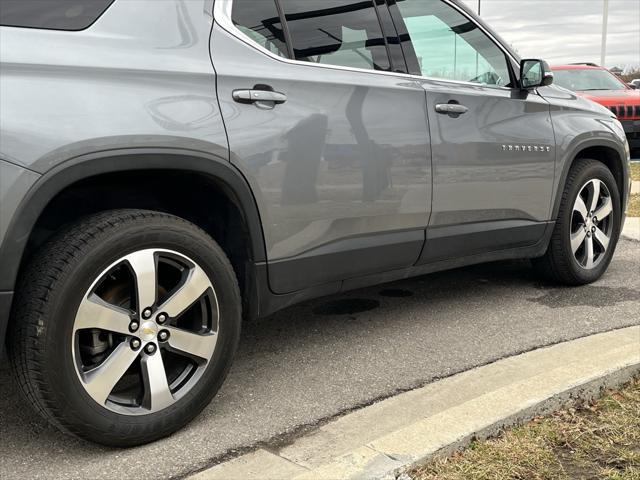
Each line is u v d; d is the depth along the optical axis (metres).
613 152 4.49
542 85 3.78
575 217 4.29
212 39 2.58
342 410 2.65
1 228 1.99
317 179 2.81
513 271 4.83
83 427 2.19
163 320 2.35
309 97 2.80
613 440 2.36
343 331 3.57
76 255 2.13
